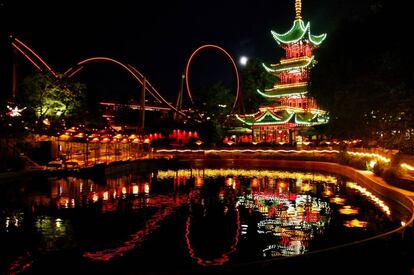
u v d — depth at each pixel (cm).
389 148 3928
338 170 5403
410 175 3005
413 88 3095
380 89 3353
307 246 1891
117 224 2334
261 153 7725
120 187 4041
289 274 1131
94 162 5678
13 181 3956
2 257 1728
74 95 7138
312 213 2642
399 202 2645
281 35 9175
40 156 5225
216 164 7631
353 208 2808
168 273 1092
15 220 2438
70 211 2736
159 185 4259
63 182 4341
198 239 2012
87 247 1881
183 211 2745
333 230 2166
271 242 1975
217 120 10200
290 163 6894
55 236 2077
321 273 1181
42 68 7531
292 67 8862
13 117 4969
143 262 1689
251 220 2456
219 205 2973
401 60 3017
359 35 3600
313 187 4019
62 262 1691
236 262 1688
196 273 1083
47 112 6794
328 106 4316
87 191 3725
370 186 3494
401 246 1376
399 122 3616
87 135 5941
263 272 1109
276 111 8900
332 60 3847
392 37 3088
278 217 2536
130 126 10519
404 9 2941
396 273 1334
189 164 7438
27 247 1873
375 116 3941
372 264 1285
